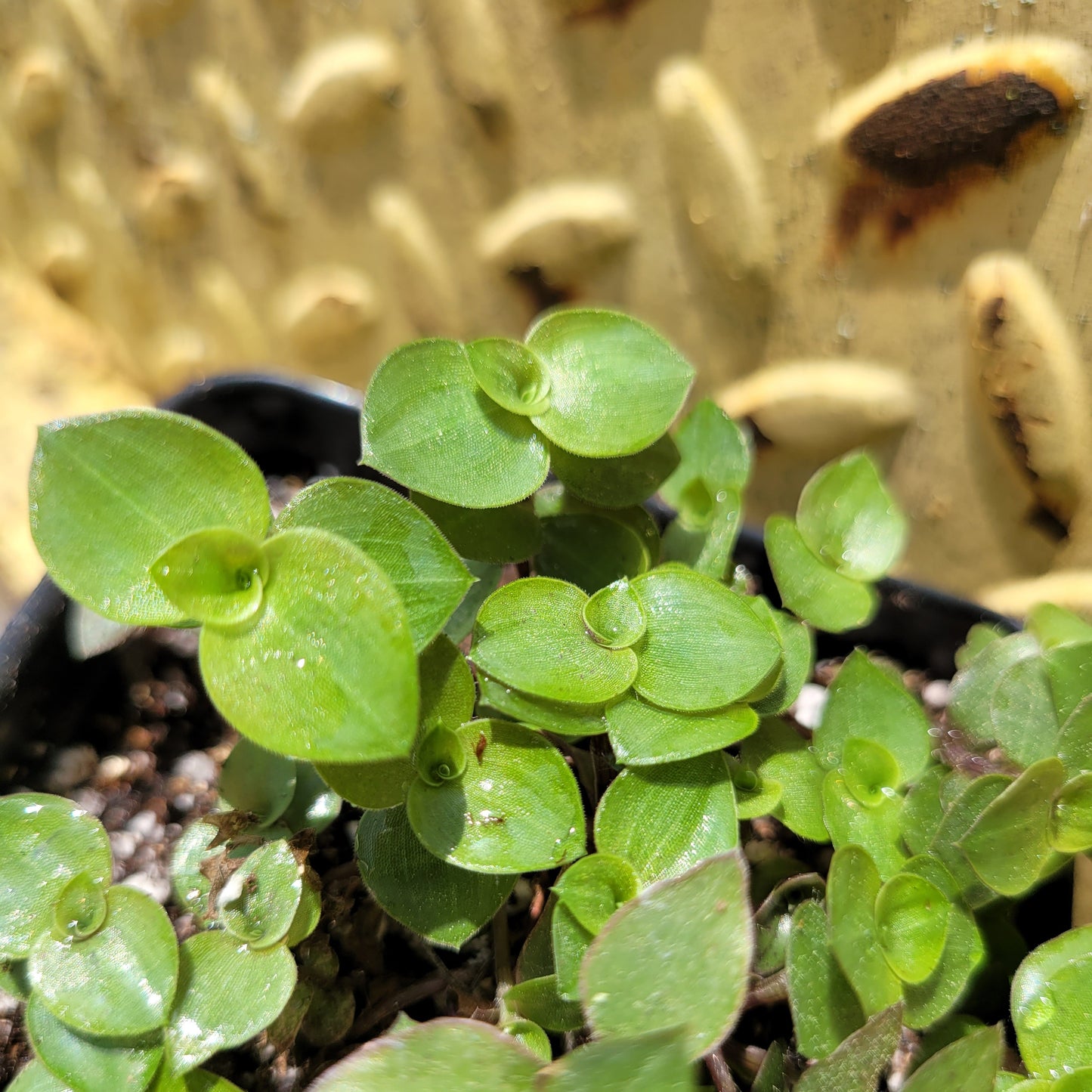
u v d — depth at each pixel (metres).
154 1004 0.11
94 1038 0.11
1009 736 0.13
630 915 0.10
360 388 0.24
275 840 0.12
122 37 0.22
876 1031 0.10
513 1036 0.10
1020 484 0.17
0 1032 0.13
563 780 0.11
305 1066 0.13
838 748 0.13
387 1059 0.10
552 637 0.12
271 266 0.23
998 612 0.17
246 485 0.11
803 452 0.19
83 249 0.26
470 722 0.12
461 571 0.11
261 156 0.22
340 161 0.21
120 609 0.11
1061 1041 0.11
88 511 0.11
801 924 0.11
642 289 0.20
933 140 0.16
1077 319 0.16
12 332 0.26
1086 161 0.15
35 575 0.21
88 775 0.16
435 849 0.11
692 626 0.12
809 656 0.13
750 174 0.17
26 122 0.25
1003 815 0.11
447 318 0.22
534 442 0.12
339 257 0.22
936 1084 0.10
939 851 0.12
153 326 0.26
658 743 0.11
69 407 0.24
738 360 0.19
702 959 0.10
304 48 0.20
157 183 0.23
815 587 0.13
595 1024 0.10
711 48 0.17
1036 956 0.11
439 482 0.12
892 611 0.17
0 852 0.12
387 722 0.10
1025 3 0.15
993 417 0.17
